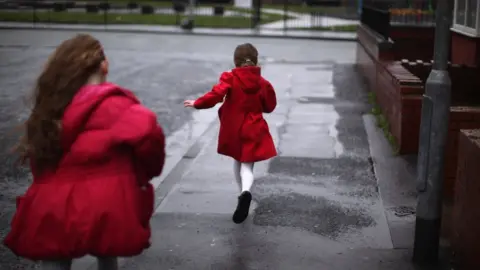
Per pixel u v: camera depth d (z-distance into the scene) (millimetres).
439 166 4551
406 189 6680
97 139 2936
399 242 5176
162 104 12258
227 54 21672
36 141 2969
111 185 2971
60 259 3021
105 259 3256
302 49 24438
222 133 5516
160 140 3043
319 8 47156
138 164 3135
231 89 5398
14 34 28219
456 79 11312
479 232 4160
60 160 3008
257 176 7141
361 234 5375
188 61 19453
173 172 7375
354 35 30406
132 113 2971
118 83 14844
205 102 5211
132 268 4652
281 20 38312
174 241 5188
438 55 4371
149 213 3217
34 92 3090
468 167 4469
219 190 6660
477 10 11227
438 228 4676
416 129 7996
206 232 5402
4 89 13617
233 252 4977
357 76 16219
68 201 2941
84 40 3109
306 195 6449
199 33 30031
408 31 18938
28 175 7438
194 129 10023
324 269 4648
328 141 8891
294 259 4840
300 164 7656
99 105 2969
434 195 4602
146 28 31734
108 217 2928
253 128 5426
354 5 46625
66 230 2912
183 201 6258
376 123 10078
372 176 7172
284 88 14242
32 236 2947
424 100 4488
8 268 4750
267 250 5016
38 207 2949
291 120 10469
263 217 5781
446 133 4504
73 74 3004
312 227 5539
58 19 35250
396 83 8453
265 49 24203
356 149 8406
